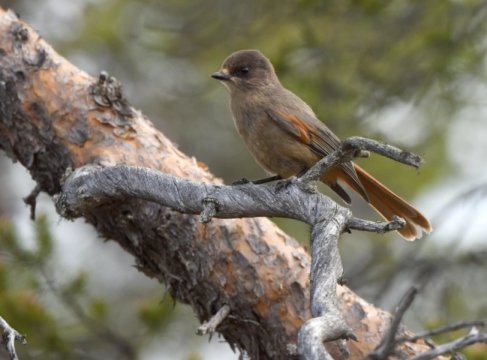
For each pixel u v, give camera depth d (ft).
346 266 52.80
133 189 26.13
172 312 39.78
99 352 40.73
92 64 60.03
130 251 29.63
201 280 27.96
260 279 27.50
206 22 49.67
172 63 58.95
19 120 29.91
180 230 28.04
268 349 27.48
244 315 27.55
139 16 57.21
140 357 39.73
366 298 42.57
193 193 24.62
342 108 46.88
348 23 46.50
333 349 26.40
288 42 46.96
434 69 46.19
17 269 38.58
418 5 46.11
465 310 45.11
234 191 24.02
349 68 46.88
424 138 51.13
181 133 61.82
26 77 29.94
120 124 29.68
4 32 30.48
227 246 27.78
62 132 29.53
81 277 38.50
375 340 26.78
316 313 20.12
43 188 30.50
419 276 41.91
